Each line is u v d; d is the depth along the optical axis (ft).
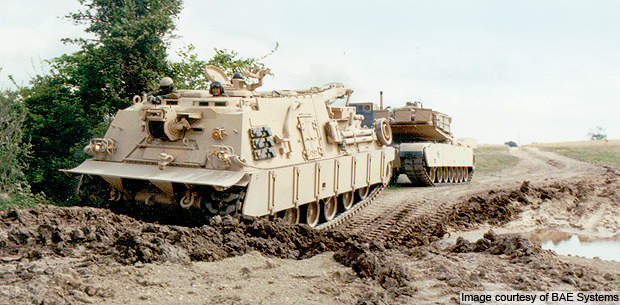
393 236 49.70
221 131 41.52
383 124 67.26
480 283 26.63
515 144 396.98
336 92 60.75
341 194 58.80
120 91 69.26
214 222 32.91
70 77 70.95
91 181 47.55
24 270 22.95
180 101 46.37
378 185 68.80
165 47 74.02
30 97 66.13
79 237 27.09
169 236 28.68
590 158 167.43
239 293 22.66
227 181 38.86
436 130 90.53
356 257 28.30
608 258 42.55
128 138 46.34
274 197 43.80
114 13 71.31
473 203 65.46
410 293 24.56
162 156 42.14
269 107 45.88
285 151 46.19
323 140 53.67
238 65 81.05
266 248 30.58
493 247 34.27
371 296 23.27
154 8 74.54
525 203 68.49
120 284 22.61
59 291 21.01
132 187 45.34
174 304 21.02
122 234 27.94
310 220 52.95
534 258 31.30
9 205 44.57
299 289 23.84
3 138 47.11
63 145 66.80
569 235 53.06
